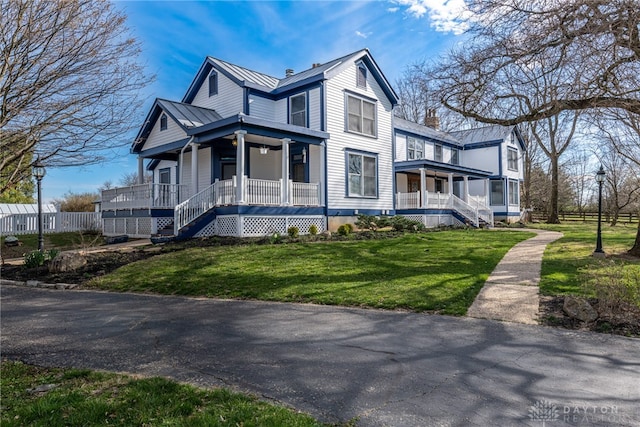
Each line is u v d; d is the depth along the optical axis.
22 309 7.14
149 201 15.35
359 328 5.59
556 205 30.97
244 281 8.62
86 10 9.05
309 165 17.05
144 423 3.02
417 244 13.38
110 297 8.05
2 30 8.20
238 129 13.46
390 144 20.09
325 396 3.51
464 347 4.76
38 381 3.97
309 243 12.97
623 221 33.31
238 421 3.02
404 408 3.26
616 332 5.21
